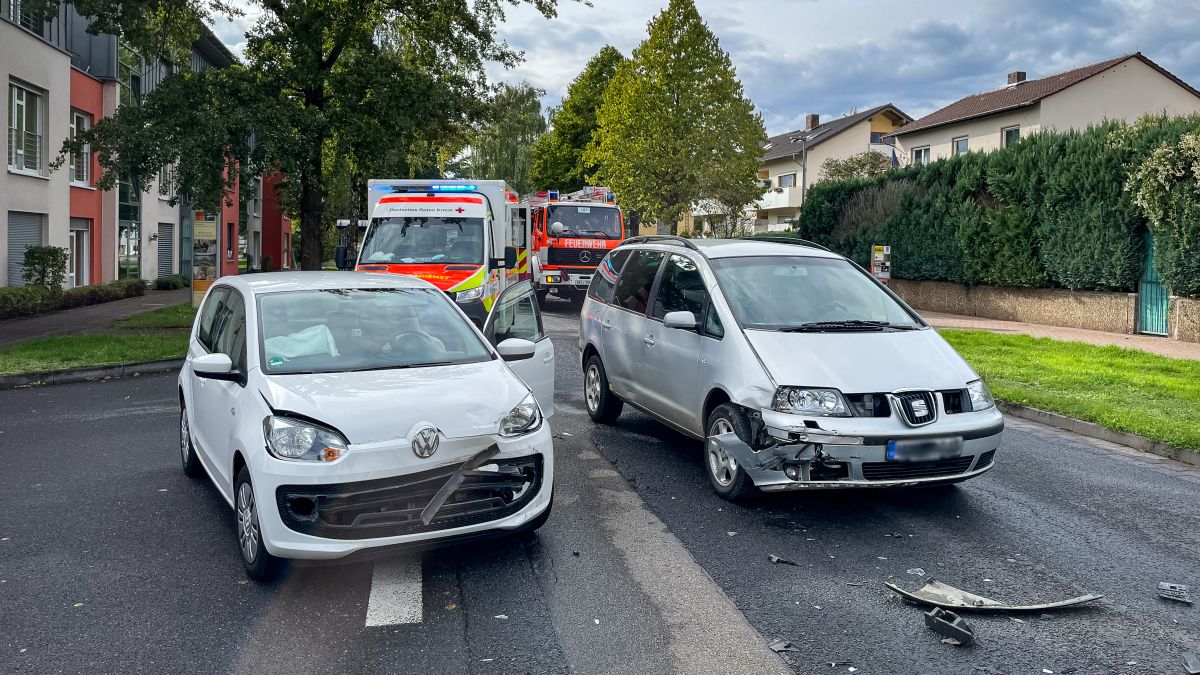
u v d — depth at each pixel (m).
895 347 6.02
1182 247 14.90
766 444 5.59
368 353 5.37
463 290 12.45
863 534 5.41
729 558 4.98
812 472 5.45
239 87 18.42
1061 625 4.14
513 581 4.64
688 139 39.72
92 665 3.72
